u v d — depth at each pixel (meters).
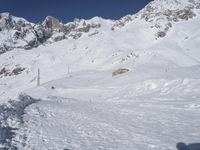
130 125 20.81
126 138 17.67
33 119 20.16
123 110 26.62
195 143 16.56
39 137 16.36
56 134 17.42
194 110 25.91
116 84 74.75
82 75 116.00
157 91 43.25
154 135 18.28
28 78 167.50
